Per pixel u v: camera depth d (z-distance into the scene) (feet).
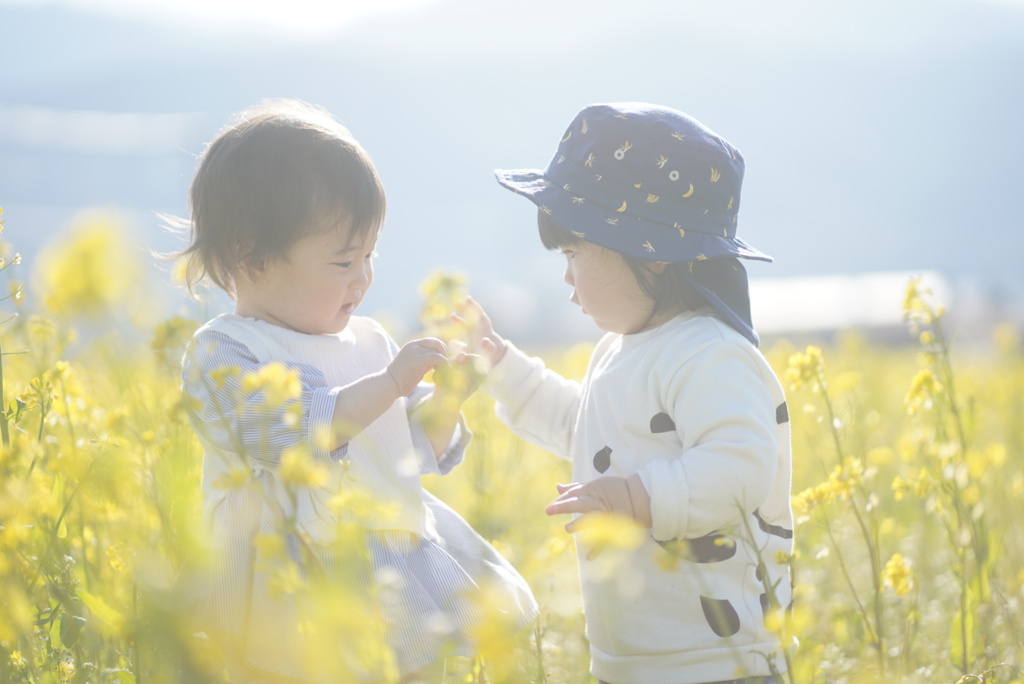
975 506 12.31
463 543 10.67
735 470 9.67
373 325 11.27
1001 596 11.94
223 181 9.79
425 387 11.15
